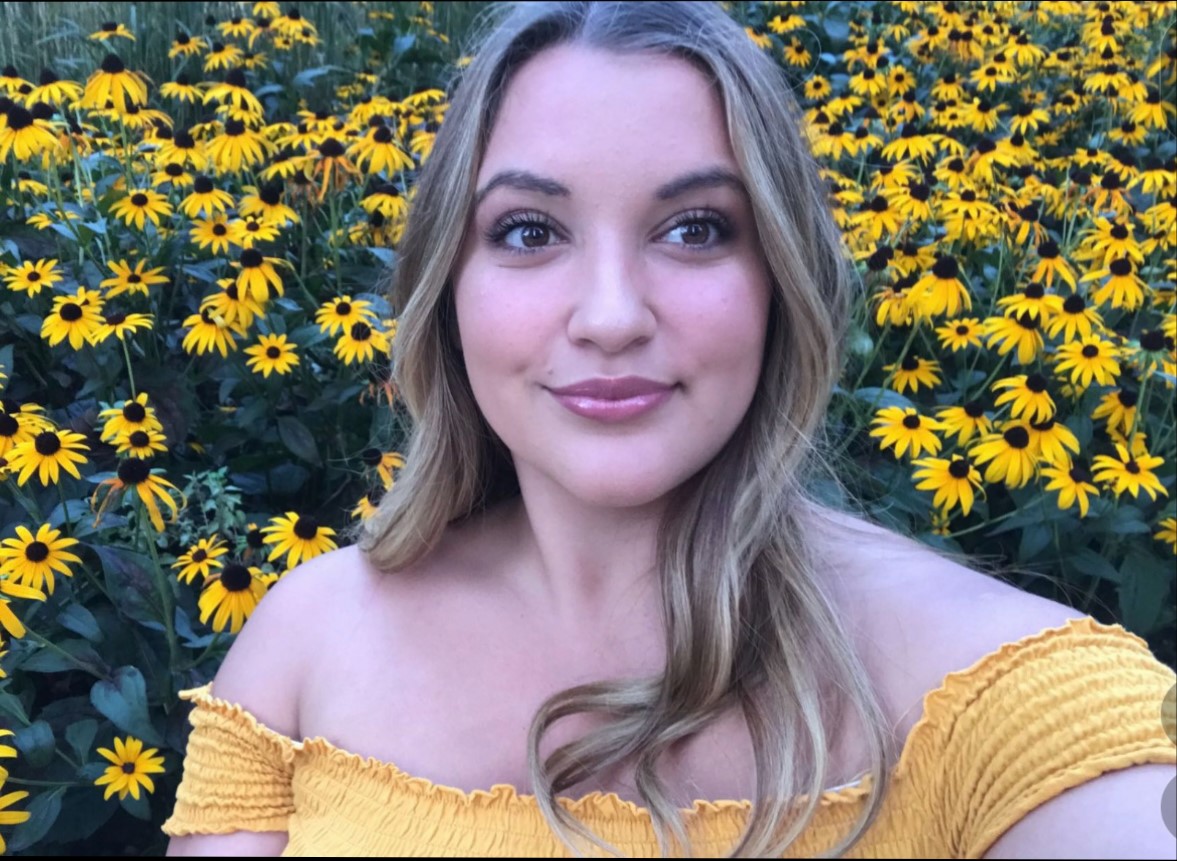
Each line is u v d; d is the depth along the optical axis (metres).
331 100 4.44
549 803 0.96
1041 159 3.29
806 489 1.38
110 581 1.69
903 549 1.12
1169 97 3.92
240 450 2.40
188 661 1.72
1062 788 0.82
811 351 1.01
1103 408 2.14
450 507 1.18
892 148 3.20
